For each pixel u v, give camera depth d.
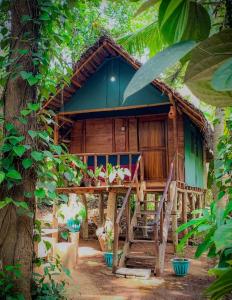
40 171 2.95
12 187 2.85
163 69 0.83
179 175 9.67
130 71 9.92
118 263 7.18
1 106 3.15
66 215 7.76
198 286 6.09
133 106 9.51
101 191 9.09
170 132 10.18
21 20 3.07
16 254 2.83
